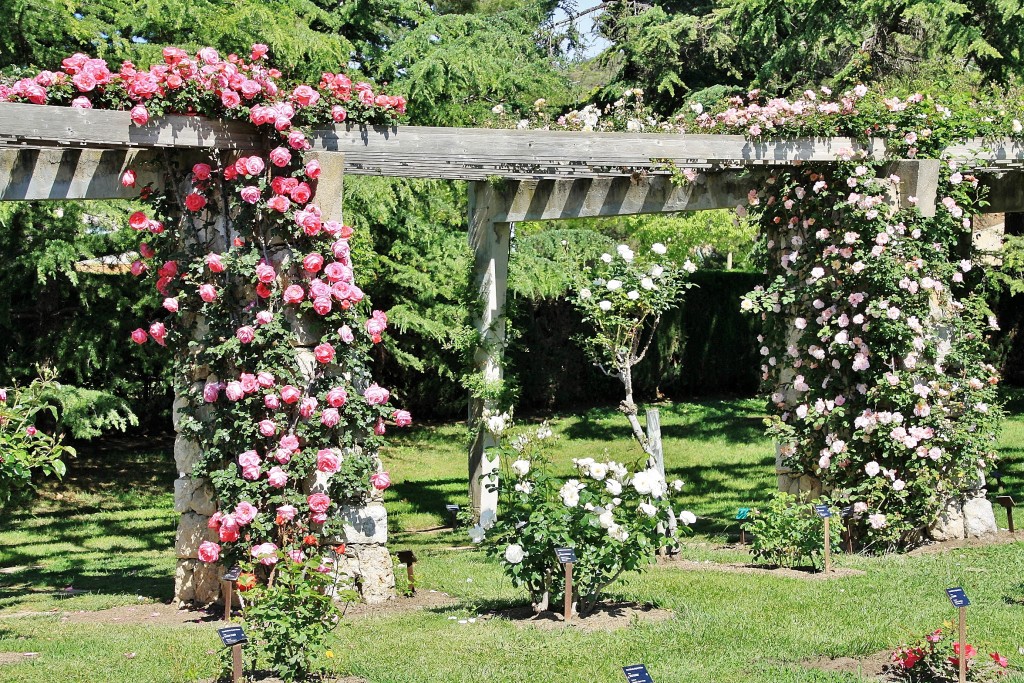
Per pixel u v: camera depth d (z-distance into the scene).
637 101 8.56
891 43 17.06
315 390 6.59
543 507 6.00
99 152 6.32
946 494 8.49
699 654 5.27
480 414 9.88
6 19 11.38
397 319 14.84
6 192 6.05
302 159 6.58
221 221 6.54
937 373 8.41
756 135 8.27
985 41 14.48
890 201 8.50
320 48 13.05
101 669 5.05
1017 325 19.03
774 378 9.14
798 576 7.30
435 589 7.30
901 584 6.80
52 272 12.12
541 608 6.21
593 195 8.91
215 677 4.88
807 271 8.75
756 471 13.84
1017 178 9.34
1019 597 6.36
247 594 5.03
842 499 8.28
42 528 11.66
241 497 6.32
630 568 6.15
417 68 13.33
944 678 4.84
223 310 6.50
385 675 4.93
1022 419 15.98
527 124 8.11
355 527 6.72
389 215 14.60
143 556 10.10
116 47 12.16
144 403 16.30
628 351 8.49
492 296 9.65
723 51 19.89
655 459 8.20
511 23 15.48
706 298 20.47
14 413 5.95
